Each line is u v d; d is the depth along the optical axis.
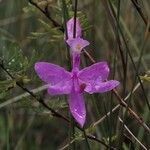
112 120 0.34
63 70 0.29
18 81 0.34
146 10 0.51
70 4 0.36
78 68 0.29
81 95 0.29
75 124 0.33
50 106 0.35
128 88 0.50
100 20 0.54
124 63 0.34
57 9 0.37
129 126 0.50
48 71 0.29
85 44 0.30
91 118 0.47
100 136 0.46
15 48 0.35
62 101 0.36
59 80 0.29
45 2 0.36
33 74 0.35
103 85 0.29
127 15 0.54
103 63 0.29
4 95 0.34
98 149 0.46
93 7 0.51
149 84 0.54
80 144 0.47
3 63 0.34
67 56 0.31
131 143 0.36
